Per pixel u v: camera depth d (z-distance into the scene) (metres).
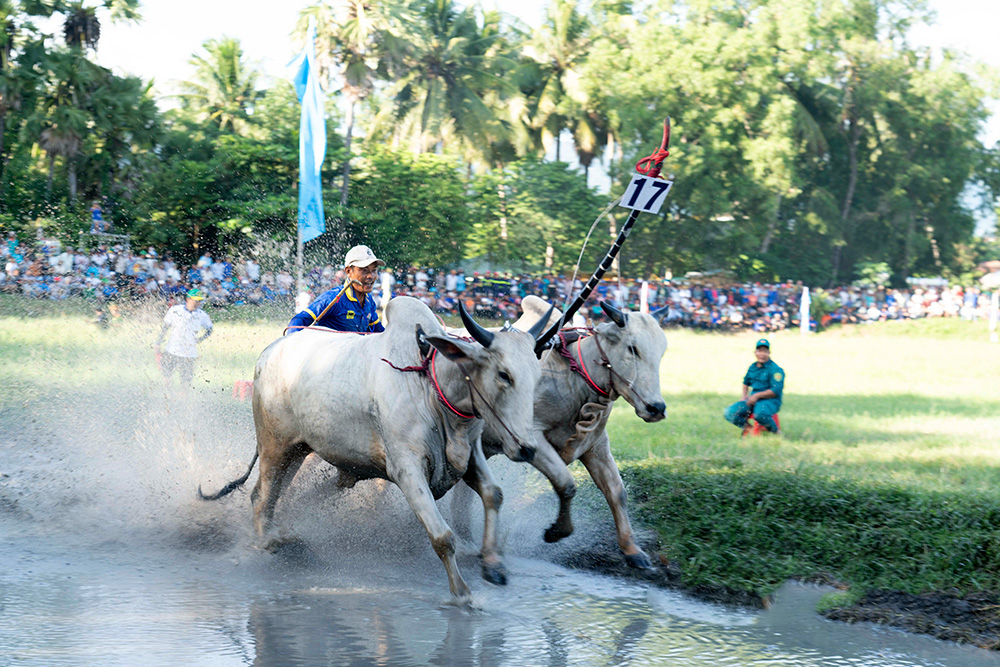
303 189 14.14
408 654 4.70
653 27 37.62
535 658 4.73
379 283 27.55
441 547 5.43
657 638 5.12
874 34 43.41
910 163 43.88
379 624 5.12
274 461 6.43
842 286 41.44
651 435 10.94
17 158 31.61
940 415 13.55
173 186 31.95
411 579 6.02
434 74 43.72
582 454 6.54
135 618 5.05
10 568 5.86
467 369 5.23
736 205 39.50
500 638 4.99
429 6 44.31
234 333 16.41
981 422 12.86
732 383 16.81
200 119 42.59
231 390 11.34
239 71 43.94
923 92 42.72
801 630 5.33
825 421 12.59
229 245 31.44
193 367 11.46
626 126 37.72
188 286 22.89
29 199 30.92
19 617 4.98
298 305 14.26
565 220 39.31
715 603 5.83
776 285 35.78
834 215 42.69
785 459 9.21
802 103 43.28
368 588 5.79
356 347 5.94
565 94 46.47
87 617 5.03
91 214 29.62
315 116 14.13
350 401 5.80
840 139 45.22
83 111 29.97
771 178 37.16
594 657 4.79
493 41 45.66
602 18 46.09
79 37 31.50
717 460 8.82
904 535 6.54
